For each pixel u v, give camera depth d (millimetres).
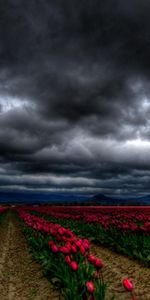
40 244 11703
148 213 26625
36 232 14789
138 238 11883
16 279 9414
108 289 7906
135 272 9531
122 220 19438
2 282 9164
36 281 8984
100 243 15547
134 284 8273
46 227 12375
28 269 10609
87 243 7941
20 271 10414
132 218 19828
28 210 47219
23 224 25062
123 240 12328
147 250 10836
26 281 9086
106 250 13836
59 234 10789
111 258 11922
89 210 33906
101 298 5375
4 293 8086
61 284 7746
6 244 17219
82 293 5828
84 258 7625
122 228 13516
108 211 30797
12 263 11828
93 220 18250
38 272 10039
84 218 20891
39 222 16203
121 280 8703
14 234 22562
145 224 12695
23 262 11875
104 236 14711
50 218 29359
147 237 11945
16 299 7562
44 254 10211
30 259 12352
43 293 7816
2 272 10391
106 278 8984
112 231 14242
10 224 33469
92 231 17125
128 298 7168
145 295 7316
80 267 6746
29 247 15055
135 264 10648
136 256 11258
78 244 7793
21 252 14203
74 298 5695
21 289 8352
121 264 10727
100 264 6391
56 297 7438
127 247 12023
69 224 22328
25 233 20266
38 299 7426
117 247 12867
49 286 8352
